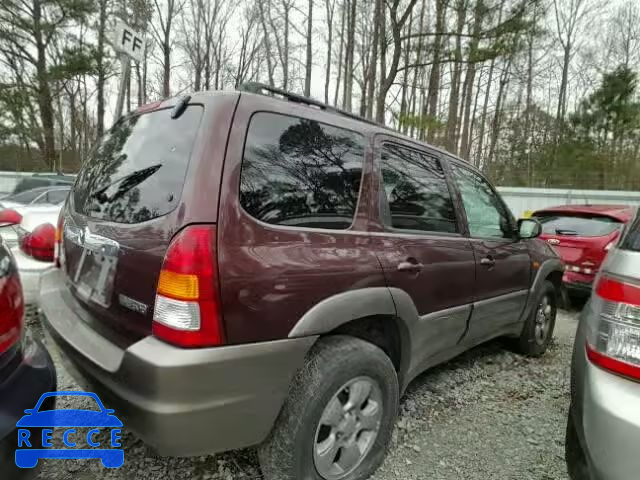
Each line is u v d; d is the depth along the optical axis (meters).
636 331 1.37
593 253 5.33
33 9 18.36
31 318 3.14
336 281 1.82
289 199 1.76
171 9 23.59
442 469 2.20
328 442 1.88
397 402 2.17
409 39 9.23
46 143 19.44
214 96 1.71
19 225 3.54
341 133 2.08
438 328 2.50
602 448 1.35
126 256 1.68
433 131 10.55
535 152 23.98
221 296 1.49
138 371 1.45
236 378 1.52
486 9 7.96
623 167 17.95
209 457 2.17
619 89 18.58
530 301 3.60
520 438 2.53
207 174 1.55
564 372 3.58
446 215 2.68
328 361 1.80
